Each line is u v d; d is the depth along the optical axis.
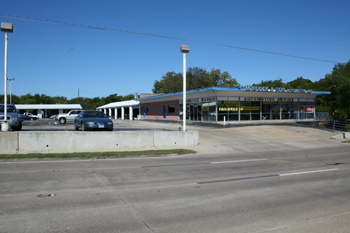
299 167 9.95
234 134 21.08
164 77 68.25
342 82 37.03
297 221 4.75
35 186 6.79
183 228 4.39
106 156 11.82
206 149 14.95
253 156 12.95
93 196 6.04
